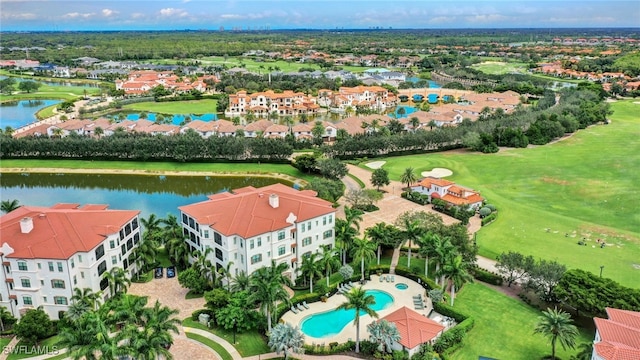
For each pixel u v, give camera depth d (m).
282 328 70.19
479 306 86.50
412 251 107.50
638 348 61.91
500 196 144.12
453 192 135.88
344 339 77.56
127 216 96.00
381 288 93.06
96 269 86.31
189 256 98.81
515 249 108.75
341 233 95.94
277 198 96.62
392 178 162.12
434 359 70.44
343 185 143.88
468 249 96.25
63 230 86.06
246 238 87.25
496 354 73.38
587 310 79.25
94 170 174.25
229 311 78.19
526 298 88.88
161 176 170.00
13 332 78.81
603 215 129.12
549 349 74.56
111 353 58.91
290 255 95.88
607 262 102.12
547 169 167.25
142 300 68.88
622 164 169.62
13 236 84.12
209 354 73.12
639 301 75.62
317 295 88.50
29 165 178.25
